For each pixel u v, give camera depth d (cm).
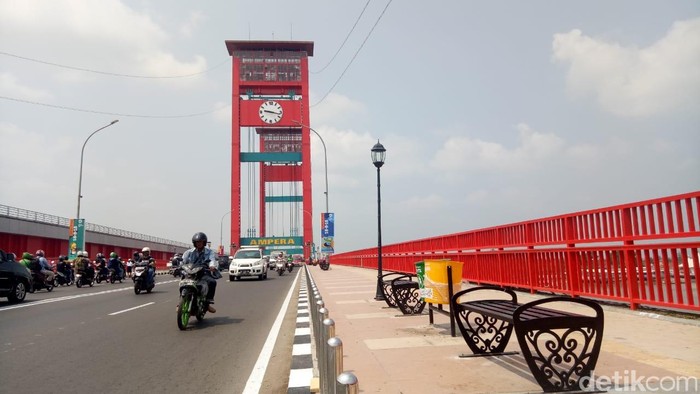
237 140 8681
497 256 1287
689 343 544
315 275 2859
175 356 666
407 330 746
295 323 981
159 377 550
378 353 580
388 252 2750
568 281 946
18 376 557
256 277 3088
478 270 1420
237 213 8506
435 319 862
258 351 698
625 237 775
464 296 1115
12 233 3603
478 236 1427
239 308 1256
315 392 466
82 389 503
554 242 995
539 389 414
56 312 1184
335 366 249
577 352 526
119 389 502
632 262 770
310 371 546
